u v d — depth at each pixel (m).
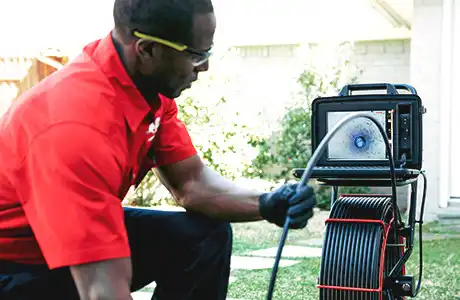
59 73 2.00
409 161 2.88
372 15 9.68
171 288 2.38
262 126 9.62
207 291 2.38
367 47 9.74
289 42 10.13
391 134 2.88
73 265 1.84
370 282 2.74
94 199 1.85
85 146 1.84
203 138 8.34
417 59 7.71
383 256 2.77
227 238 2.38
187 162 2.40
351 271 2.76
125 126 1.97
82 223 1.81
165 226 2.37
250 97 10.30
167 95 2.06
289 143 9.36
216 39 10.23
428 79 7.67
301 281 4.64
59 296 2.12
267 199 2.15
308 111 9.39
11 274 2.09
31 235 2.04
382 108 2.88
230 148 8.52
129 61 1.97
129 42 1.96
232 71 8.86
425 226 7.01
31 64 9.82
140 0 1.92
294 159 9.26
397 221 2.94
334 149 2.93
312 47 10.06
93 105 1.89
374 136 2.89
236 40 10.33
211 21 1.96
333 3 9.92
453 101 7.68
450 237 6.38
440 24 7.64
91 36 10.20
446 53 7.61
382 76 9.69
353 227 2.82
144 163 2.35
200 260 2.34
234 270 5.04
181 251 2.35
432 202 7.60
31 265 2.10
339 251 2.79
